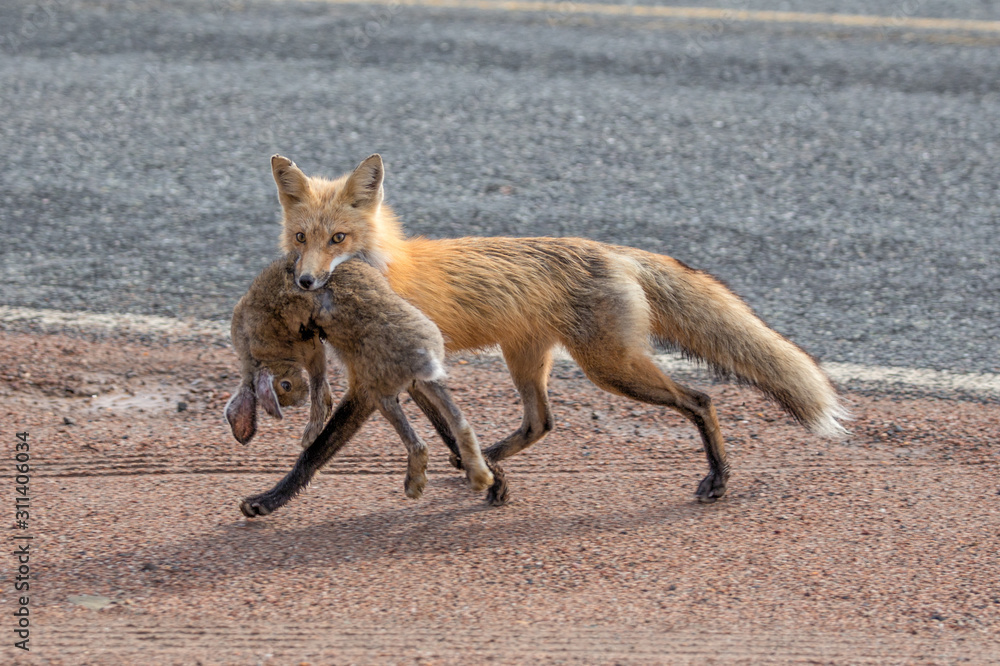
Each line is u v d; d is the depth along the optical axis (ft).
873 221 53.62
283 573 26.76
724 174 59.16
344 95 68.90
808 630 24.56
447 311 31.22
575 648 23.62
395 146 61.77
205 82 70.28
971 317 44.16
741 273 47.93
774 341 33.22
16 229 50.08
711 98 69.87
